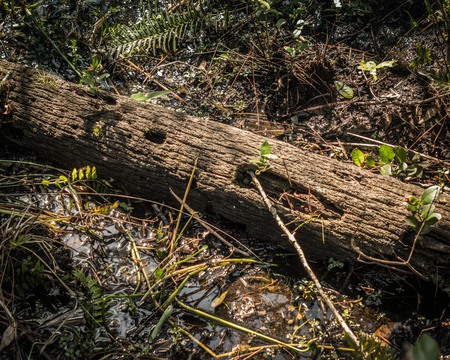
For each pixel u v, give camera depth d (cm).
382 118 171
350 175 143
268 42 188
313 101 179
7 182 157
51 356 125
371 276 141
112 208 150
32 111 158
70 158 158
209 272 142
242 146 147
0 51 189
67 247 145
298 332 132
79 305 133
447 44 165
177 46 196
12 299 133
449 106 168
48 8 202
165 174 149
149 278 140
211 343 129
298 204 141
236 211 145
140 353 126
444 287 137
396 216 135
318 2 201
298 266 143
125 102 156
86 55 193
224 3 205
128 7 206
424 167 156
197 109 180
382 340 130
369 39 192
